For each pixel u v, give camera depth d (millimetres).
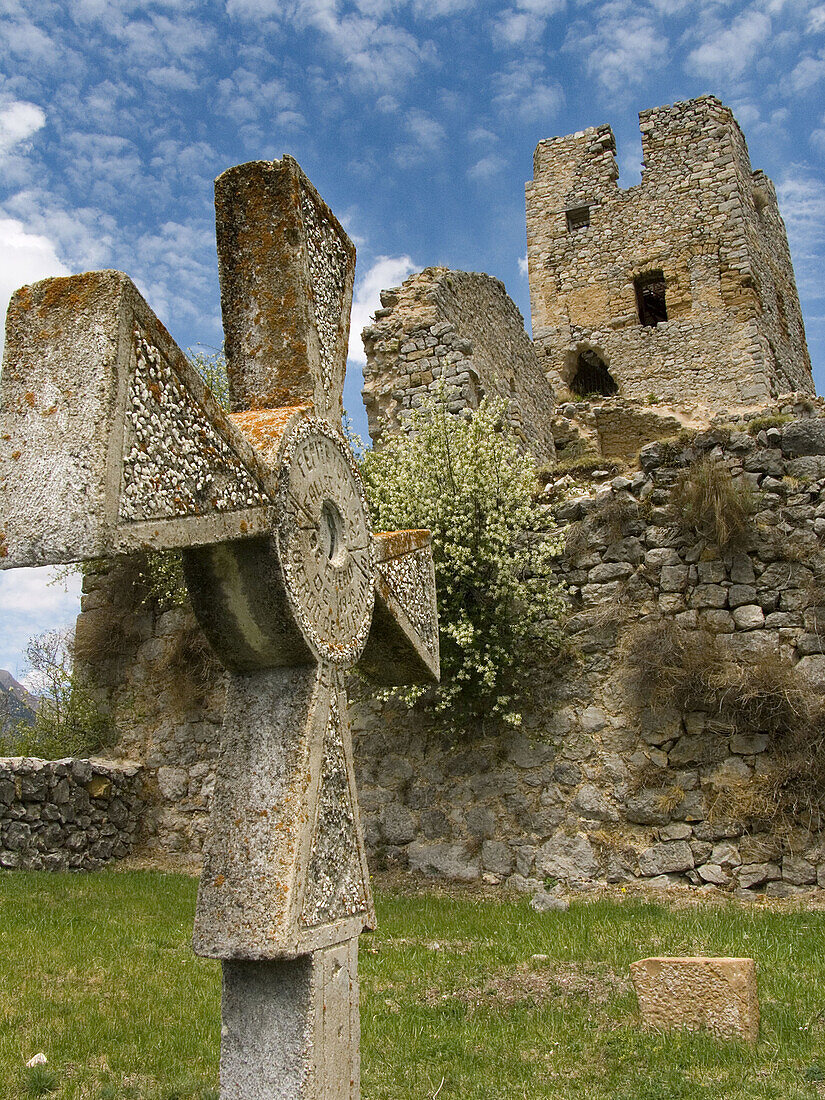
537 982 5285
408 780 9102
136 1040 4598
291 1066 2637
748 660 8109
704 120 23484
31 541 2193
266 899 2607
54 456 2215
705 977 4570
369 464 10148
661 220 23375
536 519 9211
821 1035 4465
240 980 2754
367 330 12984
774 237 24875
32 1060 4293
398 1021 4898
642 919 6723
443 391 11250
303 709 2873
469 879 8508
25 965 5578
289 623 2826
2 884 7887
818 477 8391
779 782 7578
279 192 3385
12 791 9117
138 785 10797
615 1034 4566
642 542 8844
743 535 8422
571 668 8750
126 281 2303
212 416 2559
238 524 2613
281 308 3342
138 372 2314
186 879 9008
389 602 3600
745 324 21984
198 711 10867
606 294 23625
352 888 2945
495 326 15109
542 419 17047
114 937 6355
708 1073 4145
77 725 11305
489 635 8758
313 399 3270
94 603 11922
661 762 8102
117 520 2197
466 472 9094
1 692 14883
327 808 2867
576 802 8344
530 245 24750
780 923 6461
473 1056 4438
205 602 2865
